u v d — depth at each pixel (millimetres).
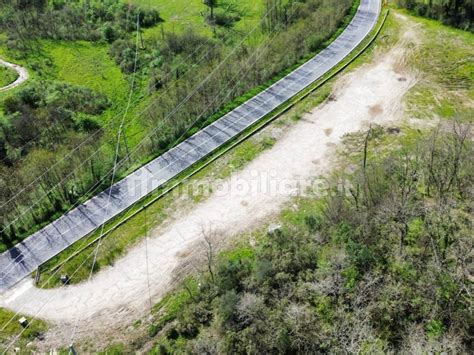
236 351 38000
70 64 86438
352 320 39000
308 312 39781
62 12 100875
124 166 60844
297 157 60625
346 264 42594
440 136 60094
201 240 50938
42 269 49469
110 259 49781
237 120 66312
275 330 38625
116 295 46344
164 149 62562
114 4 103688
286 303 40781
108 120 72312
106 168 60375
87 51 90375
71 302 46156
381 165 55250
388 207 48125
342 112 67625
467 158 53500
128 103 76312
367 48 81750
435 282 40312
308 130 64688
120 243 51281
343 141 62688
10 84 80000
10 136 67562
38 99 75750
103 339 42938
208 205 54844
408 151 59062
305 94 70625
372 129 63500
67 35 93688
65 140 66750
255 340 38219
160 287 46719
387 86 72688
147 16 98625
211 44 87312
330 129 64750
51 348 42625
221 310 40531
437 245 44094
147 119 70438
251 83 73000
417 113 66812
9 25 95625
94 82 81500
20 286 48000
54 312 45438
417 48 81312
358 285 40906
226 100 69688
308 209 53312
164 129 65250
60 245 51656
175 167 60000
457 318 38219
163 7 105000
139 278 47719
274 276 43281
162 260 49250
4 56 87562
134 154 62656
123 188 57656
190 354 39250
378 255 43312
